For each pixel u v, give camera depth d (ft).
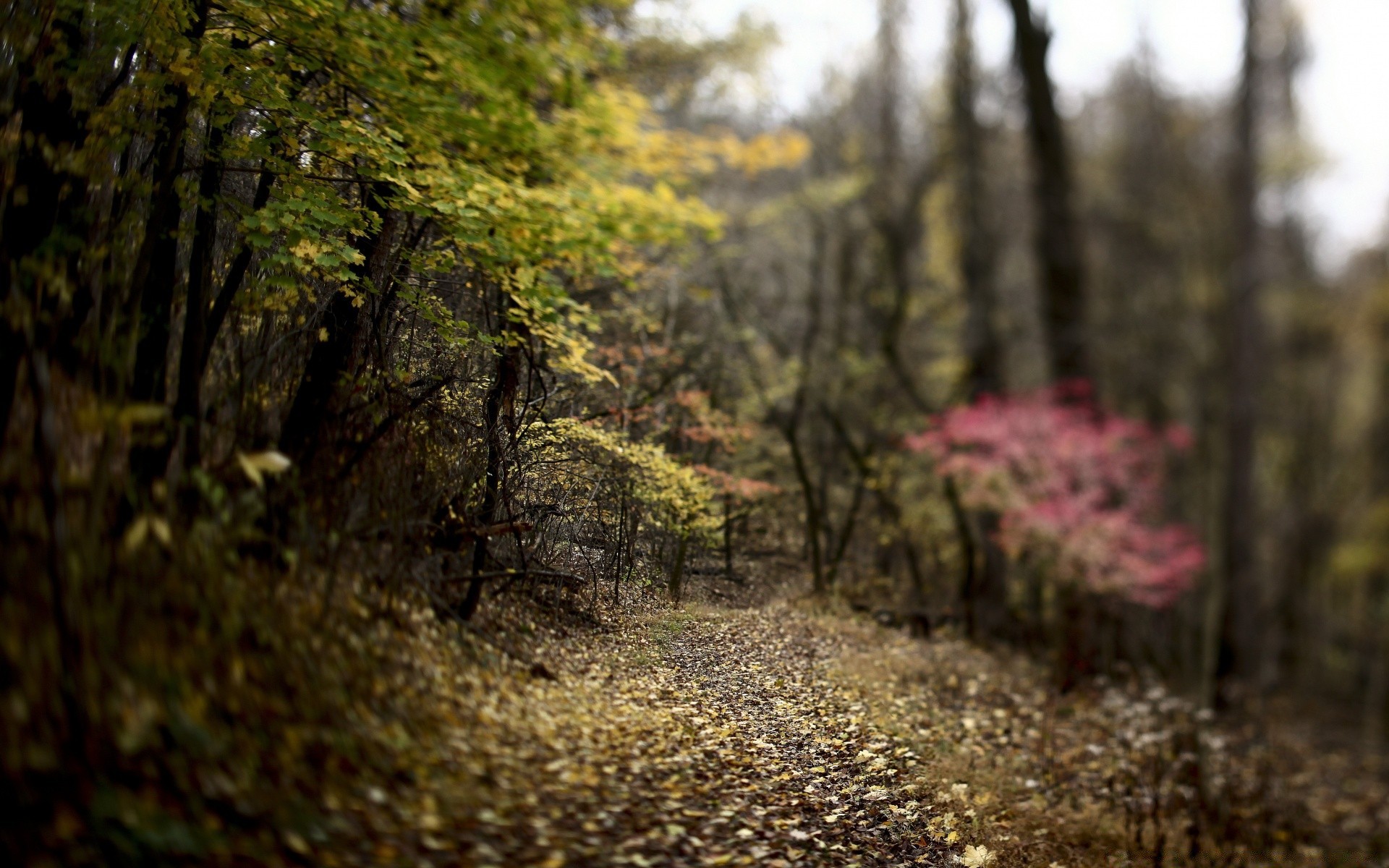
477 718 15.02
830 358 53.98
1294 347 78.18
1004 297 61.16
